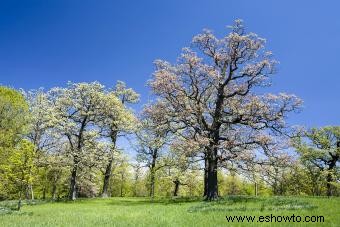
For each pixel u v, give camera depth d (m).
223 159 34.75
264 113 34.44
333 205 24.50
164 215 23.45
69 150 48.44
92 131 48.16
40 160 47.16
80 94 48.38
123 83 59.28
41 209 33.78
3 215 27.75
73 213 27.84
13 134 49.81
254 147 34.59
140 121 39.88
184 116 36.00
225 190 92.31
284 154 34.00
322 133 61.56
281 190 63.00
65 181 69.19
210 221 19.86
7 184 41.97
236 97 38.50
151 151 54.88
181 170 36.94
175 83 36.28
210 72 35.72
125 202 42.97
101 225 19.78
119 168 71.56
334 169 60.50
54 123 47.22
